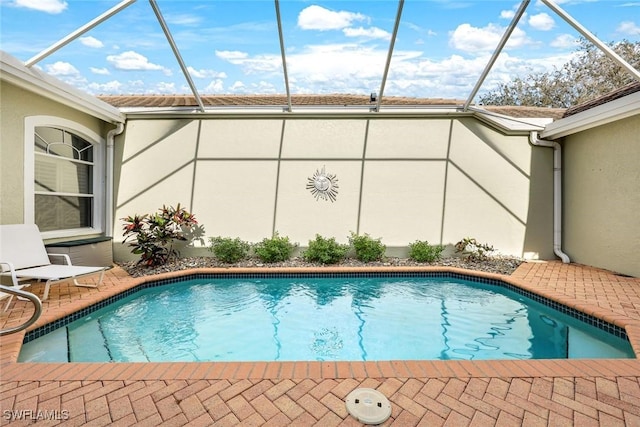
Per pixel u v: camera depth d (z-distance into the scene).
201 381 2.66
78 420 2.21
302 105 8.57
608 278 6.32
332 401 2.41
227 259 7.73
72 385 2.60
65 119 6.95
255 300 5.90
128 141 8.39
